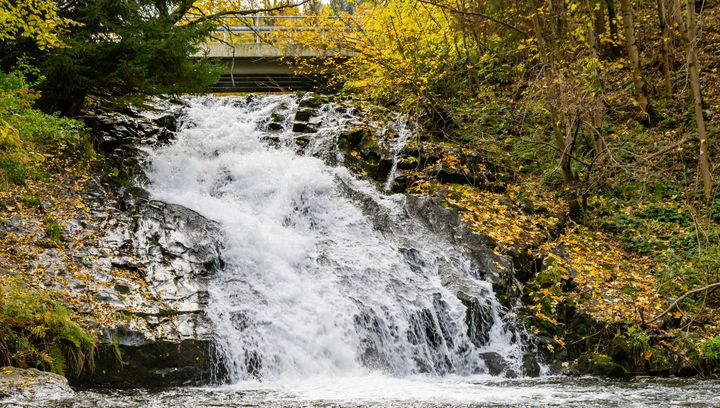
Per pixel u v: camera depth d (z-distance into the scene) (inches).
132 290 427.8
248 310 441.7
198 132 676.7
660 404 333.7
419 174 654.5
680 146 634.8
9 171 467.5
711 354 435.2
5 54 574.9
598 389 383.2
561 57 667.4
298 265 496.4
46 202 503.8
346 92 871.1
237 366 406.9
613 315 473.1
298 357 430.9
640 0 869.2
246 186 596.7
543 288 511.8
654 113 713.6
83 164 574.2
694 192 623.2
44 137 560.7
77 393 345.4
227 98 815.1
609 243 592.1
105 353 376.2
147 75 603.2
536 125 711.1
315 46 811.4
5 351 351.9
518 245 553.6
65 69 561.6
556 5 691.4
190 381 386.9
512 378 440.1
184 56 608.1
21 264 421.4
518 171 696.4
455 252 540.4
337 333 448.8
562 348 468.8
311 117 737.0
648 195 645.9
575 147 687.1
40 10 483.8
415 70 732.0
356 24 767.7
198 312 425.1
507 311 497.4
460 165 667.4
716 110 698.2
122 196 548.1
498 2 776.3
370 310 464.8
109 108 689.6
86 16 569.0
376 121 735.1
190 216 516.4
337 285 483.2
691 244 560.7
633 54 713.0
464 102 773.9
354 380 414.9
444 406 328.2
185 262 469.7
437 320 475.8
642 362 441.4
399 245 542.6
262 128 737.0
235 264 486.3
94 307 399.5
